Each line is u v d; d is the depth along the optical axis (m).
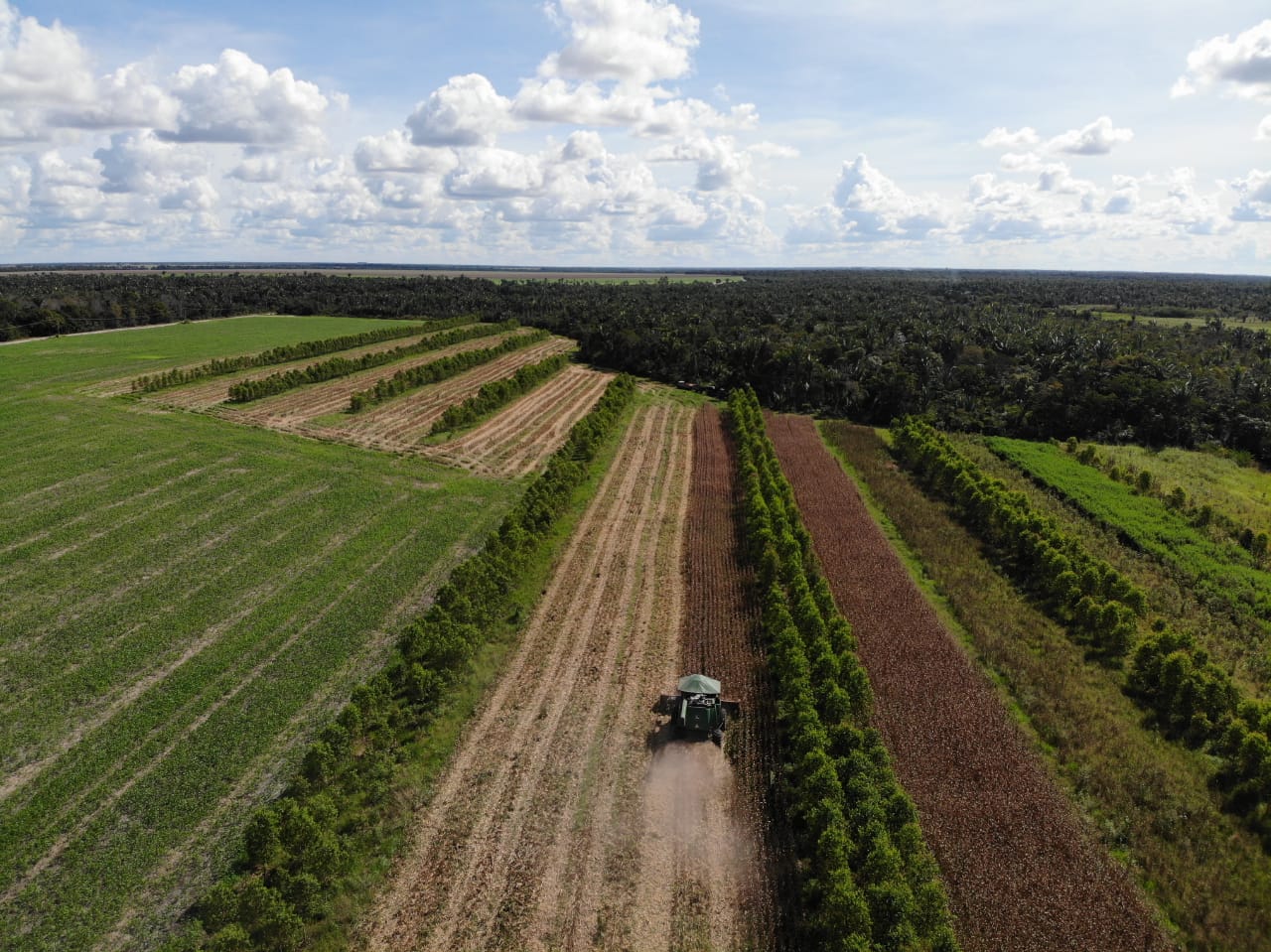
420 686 30.73
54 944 20.66
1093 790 28.03
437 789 26.80
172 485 54.56
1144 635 39.47
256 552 44.78
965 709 32.09
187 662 33.81
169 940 20.86
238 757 27.83
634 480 61.47
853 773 26.30
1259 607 42.88
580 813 25.84
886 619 39.50
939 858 24.27
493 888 22.86
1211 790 28.81
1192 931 22.39
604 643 36.53
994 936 21.66
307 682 32.38
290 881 21.95
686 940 21.38
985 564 47.59
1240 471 73.88
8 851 23.75
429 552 45.34
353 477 57.72
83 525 47.62
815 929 21.41
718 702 29.97
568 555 46.62
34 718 30.08
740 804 26.55
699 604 40.53
